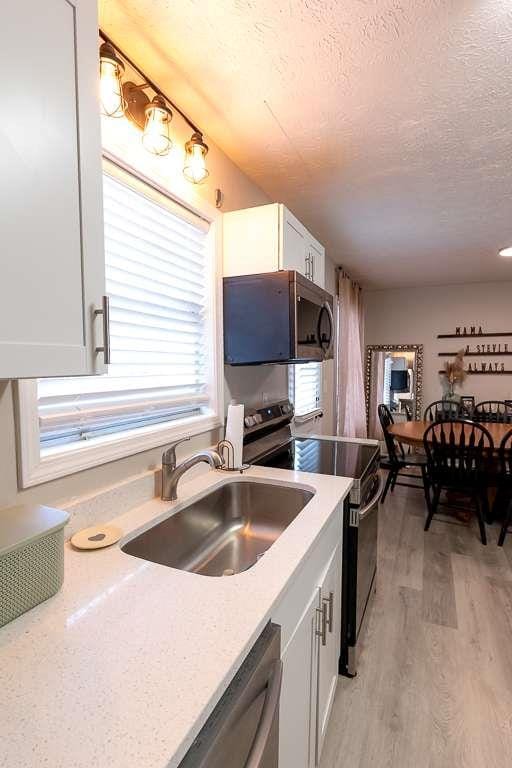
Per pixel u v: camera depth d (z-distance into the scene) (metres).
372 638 1.94
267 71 1.33
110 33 1.16
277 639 0.81
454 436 3.28
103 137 1.12
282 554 0.98
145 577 0.87
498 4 1.07
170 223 1.50
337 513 1.43
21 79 0.64
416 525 3.30
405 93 1.46
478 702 1.57
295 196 2.38
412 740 1.42
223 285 1.81
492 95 1.47
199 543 1.42
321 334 2.05
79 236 0.75
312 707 1.18
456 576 2.50
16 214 0.63
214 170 1.77
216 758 0.58
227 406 1.92
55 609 0.76
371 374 5.68
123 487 1.22
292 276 1.68
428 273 4.54
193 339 1.68
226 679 0.61
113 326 1.26
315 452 2.14
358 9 1.09
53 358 0.70
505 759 1.35
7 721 0.52
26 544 0.74
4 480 0.90
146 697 0.56
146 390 1.41
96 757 0.48
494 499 3.48
